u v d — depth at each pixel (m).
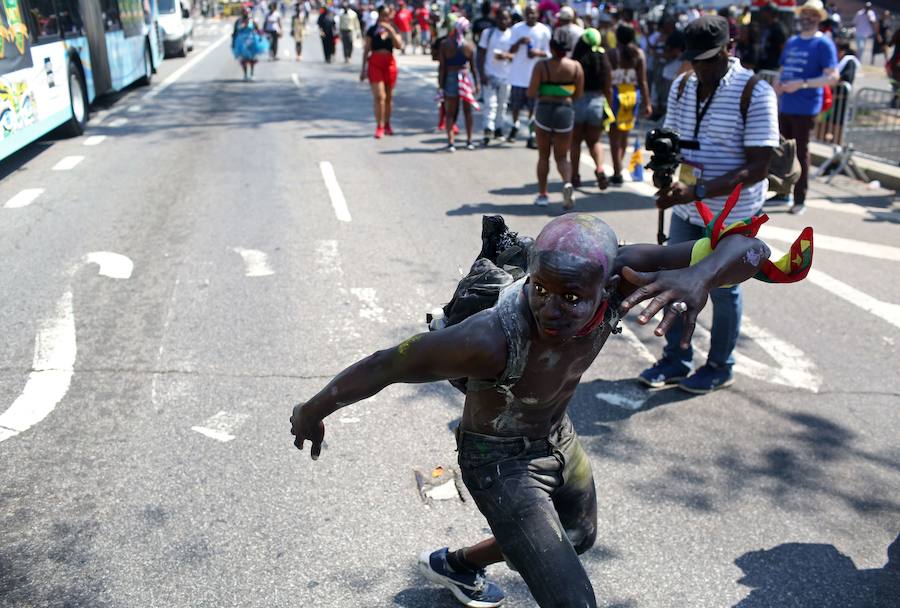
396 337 5.80
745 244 2.44
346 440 4.53
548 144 9.13
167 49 28.05
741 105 4.65
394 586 3.45
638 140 10.54
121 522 3.81
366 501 4.01
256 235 8.07
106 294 6.52
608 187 10.41
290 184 10.20
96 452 4.36
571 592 2.41
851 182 10.95
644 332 6.04
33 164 11.32
